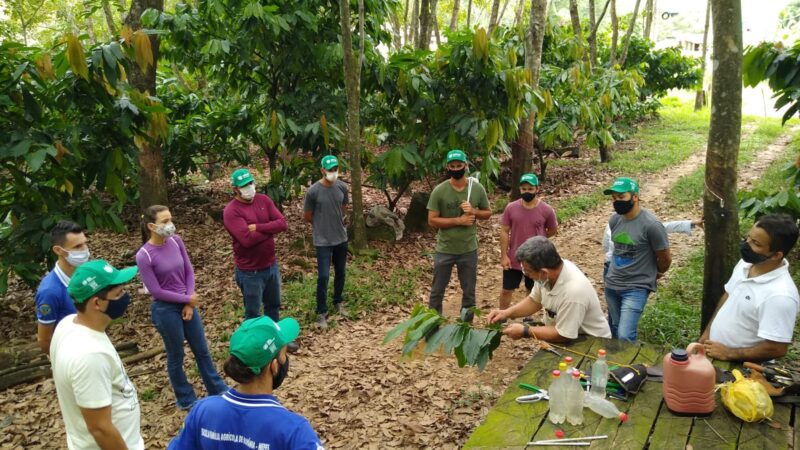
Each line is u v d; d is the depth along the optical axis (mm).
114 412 2688
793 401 2773
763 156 14469
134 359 5527
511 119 8781
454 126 8617
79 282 2529
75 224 3525
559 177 13547
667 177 12750
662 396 2910
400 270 7797
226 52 8016
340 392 4934
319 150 8852
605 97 12430
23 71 5219
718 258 4168
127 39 5785
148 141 6430
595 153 16703
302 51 8547
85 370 2488
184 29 7977
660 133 19453
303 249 8648
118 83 6043
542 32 9117
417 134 9102
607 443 2576
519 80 8188
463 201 5594
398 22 17375
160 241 4285
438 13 25125
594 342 3510
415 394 4848
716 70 3945
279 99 9016
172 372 4508
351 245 8430
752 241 3006
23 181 5898
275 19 7750
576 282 3471
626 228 4391
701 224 4852
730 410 2688
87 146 6195
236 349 2059
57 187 6148
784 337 2938
